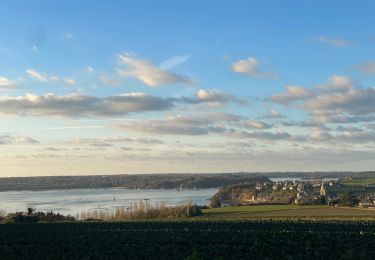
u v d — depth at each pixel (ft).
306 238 229.25
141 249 196.95
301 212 455.63
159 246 205.46
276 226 298.76
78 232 273.13
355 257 167.32
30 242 223.92
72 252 190.80
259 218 378.94
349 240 219.41
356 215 404.16
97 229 293.02
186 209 440.86
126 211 442.09
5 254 186.09
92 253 187.52
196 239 228.43
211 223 328.90
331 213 435.53
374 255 172.24
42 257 178.60
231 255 178.29
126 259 171.94
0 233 268.41
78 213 504.84
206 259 168.76
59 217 402.52
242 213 456.04
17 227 311.47
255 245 203.62
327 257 172.55
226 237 236.63
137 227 305.12
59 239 235.61
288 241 216.74
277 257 173.58
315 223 318.24
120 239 232.94
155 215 434.71
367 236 236.84
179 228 292.20
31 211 421.59
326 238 228.22
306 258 170.91
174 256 176.35
